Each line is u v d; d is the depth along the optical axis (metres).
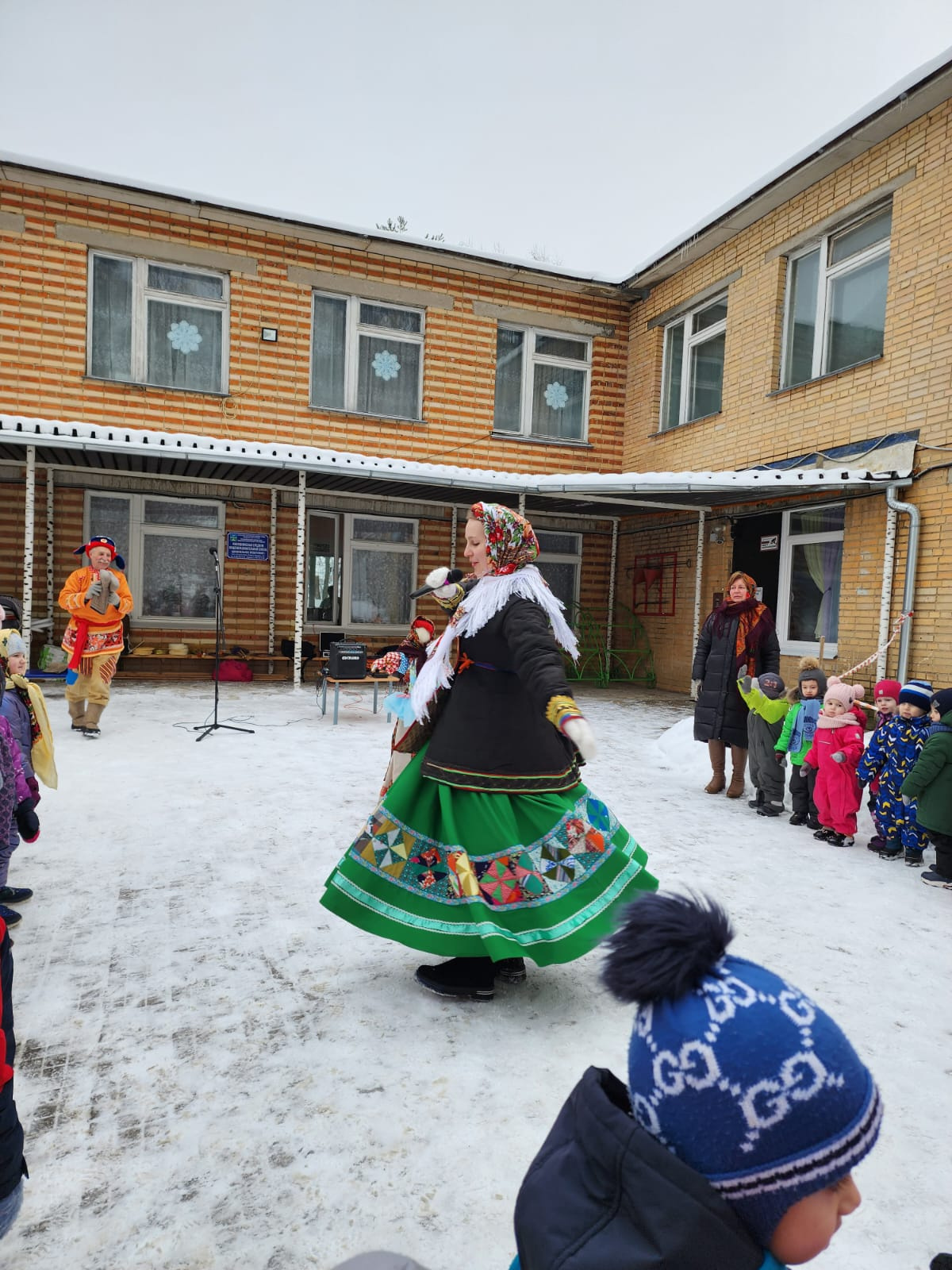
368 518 12.83
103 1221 1.76
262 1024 2.60
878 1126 0.81
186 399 11.26
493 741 2.62
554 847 2.62
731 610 5.89
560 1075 2.35
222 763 6.26
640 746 7.92
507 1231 1.76
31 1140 2.02
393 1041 2.52
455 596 2.74
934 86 7.81
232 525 12.02
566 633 2.64
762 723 5.46
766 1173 0.76
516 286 12.89
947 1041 2.61
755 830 5.08
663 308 12.59
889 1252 1.73
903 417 8.45
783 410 10.16
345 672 8.27
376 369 12.40
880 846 4.61
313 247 11.76
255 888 3.75
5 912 3.32
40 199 10.42
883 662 8.55
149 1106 2.17
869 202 8.93
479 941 2.56
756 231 10.59
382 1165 1.96
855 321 9.35
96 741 6.91
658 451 12.76
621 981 0.84
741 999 0.79
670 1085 0.78
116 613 7.11
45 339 10.56
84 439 8.72
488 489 10.52
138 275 11.05
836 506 9.45
